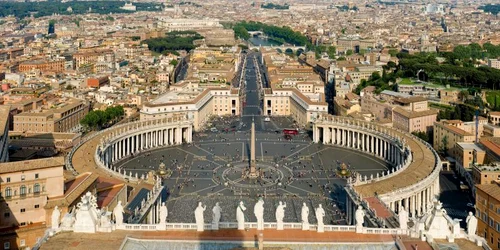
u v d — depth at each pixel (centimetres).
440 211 16362
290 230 17138
